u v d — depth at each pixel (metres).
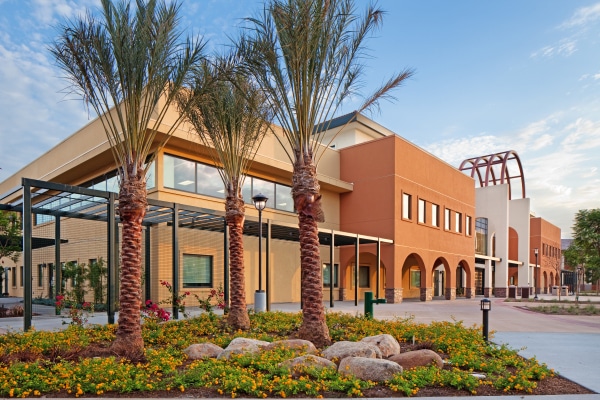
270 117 10.87
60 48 7.72
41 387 5.50
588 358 8.16
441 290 37.88
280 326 10.52
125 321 7.54
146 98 7.90
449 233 31.14
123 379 5.75
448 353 8.09
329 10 8.45
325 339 8.55
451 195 32.09
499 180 45.59
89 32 7.64
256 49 8.75
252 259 21.25
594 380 6.40
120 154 8.30
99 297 16.52
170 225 17.53
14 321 13.15
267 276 15.90
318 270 8.90
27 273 9.33
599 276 57.72
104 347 8.09
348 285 26.80
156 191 16.98
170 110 16.88
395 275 24.14
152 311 10.80
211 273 19.55
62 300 11.20
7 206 13.59
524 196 49.56
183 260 18.33
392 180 24.75
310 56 8.48
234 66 9.13
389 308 20.55
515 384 5.87
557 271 60.16
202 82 8.98
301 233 9.01
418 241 26.84
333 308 19.67
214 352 7.55
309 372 6.06
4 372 5.87
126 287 7.64
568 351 8.91
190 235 18.67
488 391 5.71
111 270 10.75
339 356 7.01
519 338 10.75
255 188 21.66
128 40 7.46
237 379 5.70
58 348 7.34
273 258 22.50
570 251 48.41
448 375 5.97
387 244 24.47
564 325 14.02
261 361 6.45
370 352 6.93
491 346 8.72
